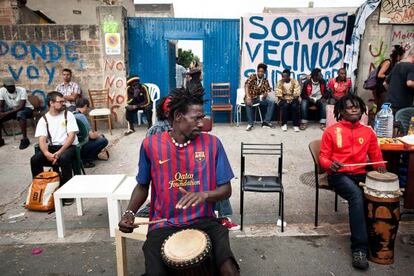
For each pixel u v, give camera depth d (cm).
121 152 671
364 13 857
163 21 898
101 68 866
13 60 856
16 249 344
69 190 358
